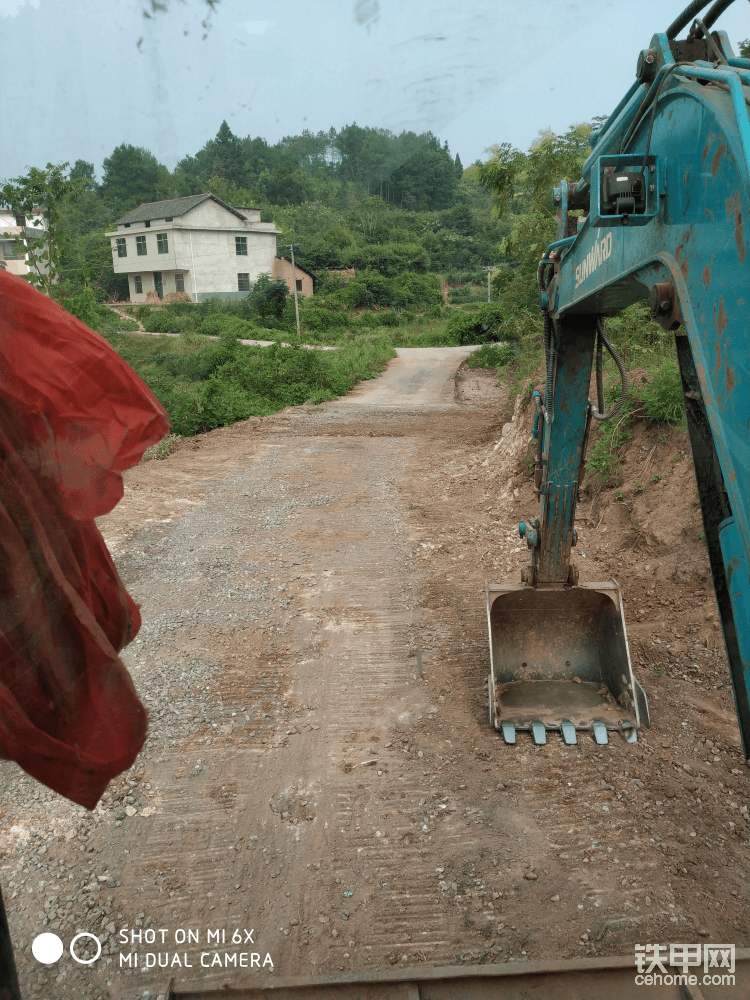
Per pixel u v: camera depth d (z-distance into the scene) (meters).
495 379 25.91
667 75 2.38
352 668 5.91
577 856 3.85
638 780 4.40
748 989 2.42
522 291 19.83
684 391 2.44
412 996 2.39
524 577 5.14
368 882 3.76
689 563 6.68
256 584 7.68
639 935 3.35
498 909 3.55
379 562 8.18
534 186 18.17
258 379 21.72
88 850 4.01
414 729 5.04
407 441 15.07
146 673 5.89
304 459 13.59
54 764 1.53
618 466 8.30
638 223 2.45
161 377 19.86
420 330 45.44
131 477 12.23
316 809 4.30
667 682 5.36
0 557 1.40
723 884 3.63
